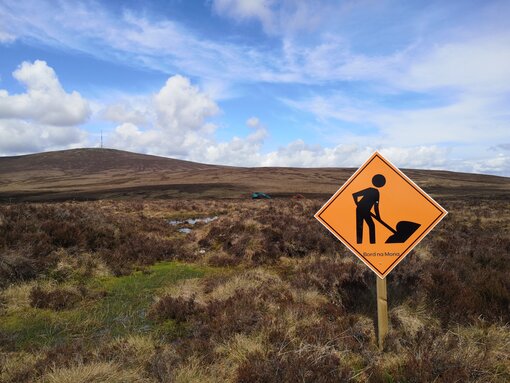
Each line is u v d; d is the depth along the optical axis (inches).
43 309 257.6
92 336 211.3
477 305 207.6
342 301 233.5
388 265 178.7
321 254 419.2
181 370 153.4
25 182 5625.0
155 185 3811.5
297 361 152.7
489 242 430.9
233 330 196.7
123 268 365.7
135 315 244.5
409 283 251.1
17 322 234.2
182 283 311.0
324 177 5216.5
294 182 4389.8
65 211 488.4
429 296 226.2
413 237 177.6
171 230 666.2
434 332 184.5
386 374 149.9
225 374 156.9
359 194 180.4
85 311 254.2
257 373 147.0
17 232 370.9
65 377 147.2
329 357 160.1
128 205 1322.6
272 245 432.1
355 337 182.7
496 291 215.5
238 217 571.5
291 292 258.1
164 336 207.8
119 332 215.6
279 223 508.4
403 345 177.2
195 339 192.9
